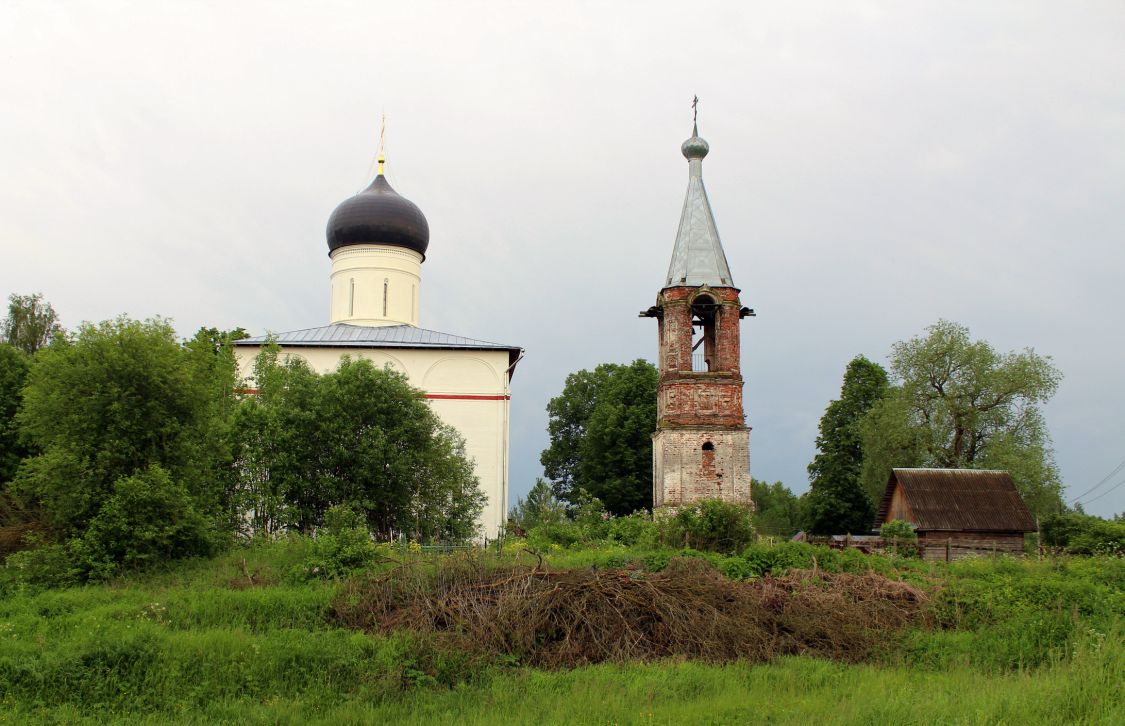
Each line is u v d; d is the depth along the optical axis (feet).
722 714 44.04
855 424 187.83
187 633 55.26
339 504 109.50
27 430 89.97
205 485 99.19
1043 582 72.23
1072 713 39.63
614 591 63.21
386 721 45.88
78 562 78.64
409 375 156.15
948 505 126.41
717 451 124.77
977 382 164.04
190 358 99.60
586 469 203.31
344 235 174.91
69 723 44.55
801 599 68.08
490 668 54.75
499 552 86.74
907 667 58.90
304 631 57.98
